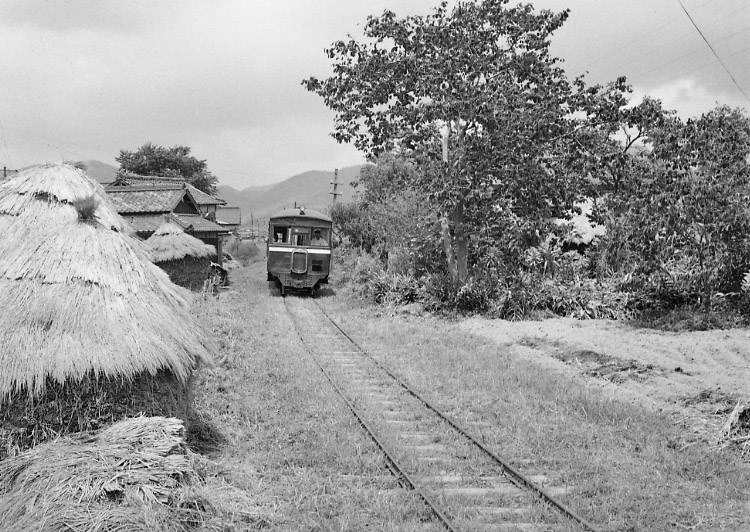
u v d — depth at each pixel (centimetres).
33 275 780
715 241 1914
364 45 2353
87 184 895
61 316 757
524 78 2369
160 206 3581
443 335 1908
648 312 2116
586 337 1788
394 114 2352
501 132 2208
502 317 2238
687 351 1573
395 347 1714
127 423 759
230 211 7281
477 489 794
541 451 923
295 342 1747
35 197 849
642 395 1259
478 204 2427
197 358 893
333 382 1298
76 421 761
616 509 739
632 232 2014
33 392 724
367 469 845
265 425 1017
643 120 2247
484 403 1170
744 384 1273
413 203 3102
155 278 898
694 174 1964
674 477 844
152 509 627
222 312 2133
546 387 1274
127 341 774
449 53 2262
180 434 768
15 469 684
